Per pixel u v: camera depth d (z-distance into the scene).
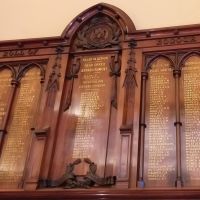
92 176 4.09
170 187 3.82
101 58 4.89
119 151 4.12
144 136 4.20
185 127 4.14
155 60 4.68
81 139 4.41
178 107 4.26
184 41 4.67
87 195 3.79
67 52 5.04
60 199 3.88
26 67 5.12
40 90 4.91
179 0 5.12
